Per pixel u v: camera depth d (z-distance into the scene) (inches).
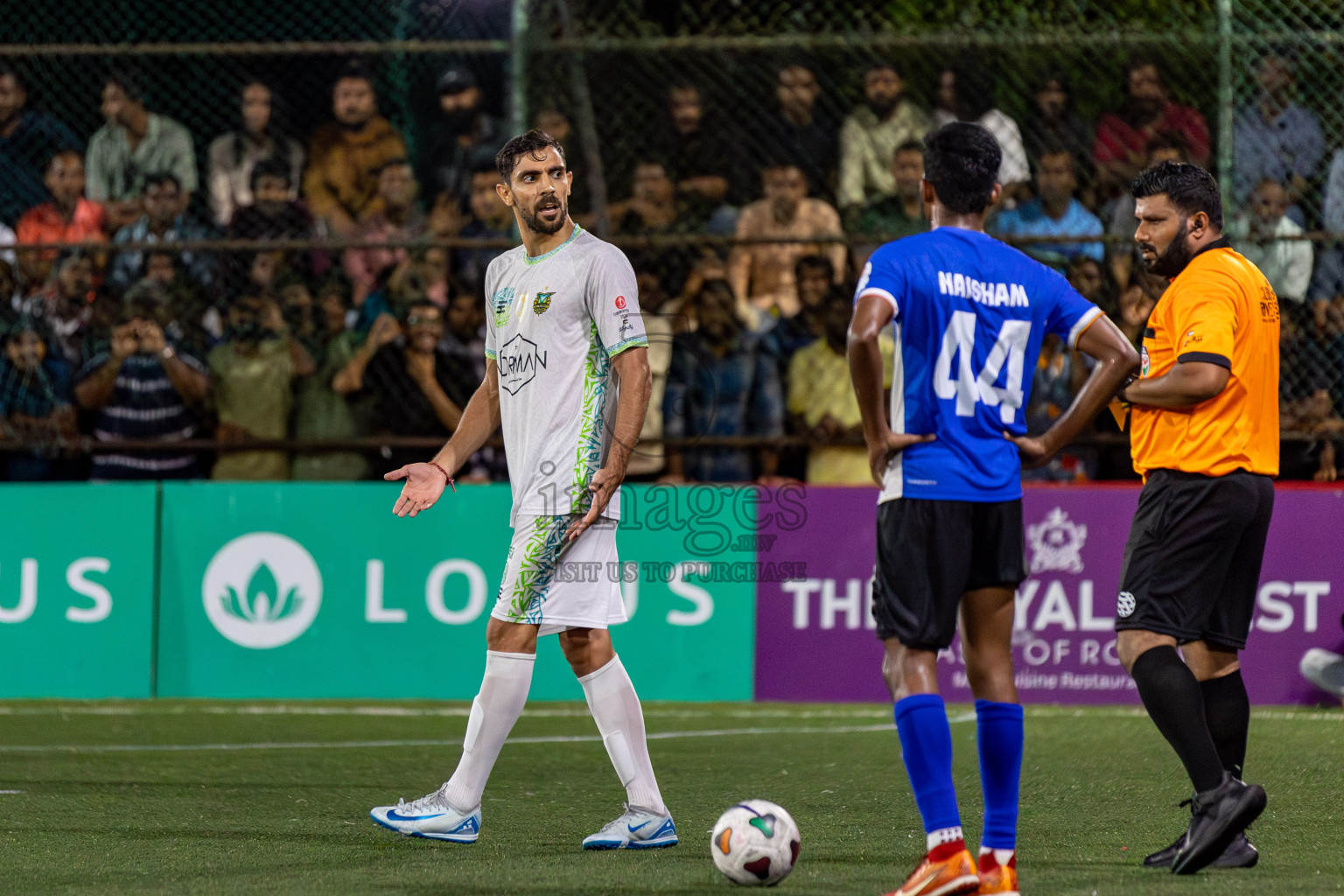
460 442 613.3
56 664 1042.7
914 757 464.1
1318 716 964.0
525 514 569.0
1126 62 1101.1
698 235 1046.4
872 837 596.7
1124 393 563.2
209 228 1135.6
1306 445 1053.8
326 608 1040.8
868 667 1023.0
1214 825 513.3
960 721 941.8
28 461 1094.4
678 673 1027.3
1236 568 577.9
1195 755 526.3
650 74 1141.1
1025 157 1099.3
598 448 567.5
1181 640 555.2
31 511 1047.6
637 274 1075.9
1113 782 732.7
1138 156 1094.4
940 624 466.9
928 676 469.4
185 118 1175.6
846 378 1063.6
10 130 1143.0
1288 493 1011.3
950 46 1111.0
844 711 993.5
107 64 1153.4
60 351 1081.4
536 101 1108.5
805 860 550.6
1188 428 560.7
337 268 1106.7
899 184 1121.4
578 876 518.9
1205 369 544.7
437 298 1086.4
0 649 1043.9
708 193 1130.7
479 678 1032.8
